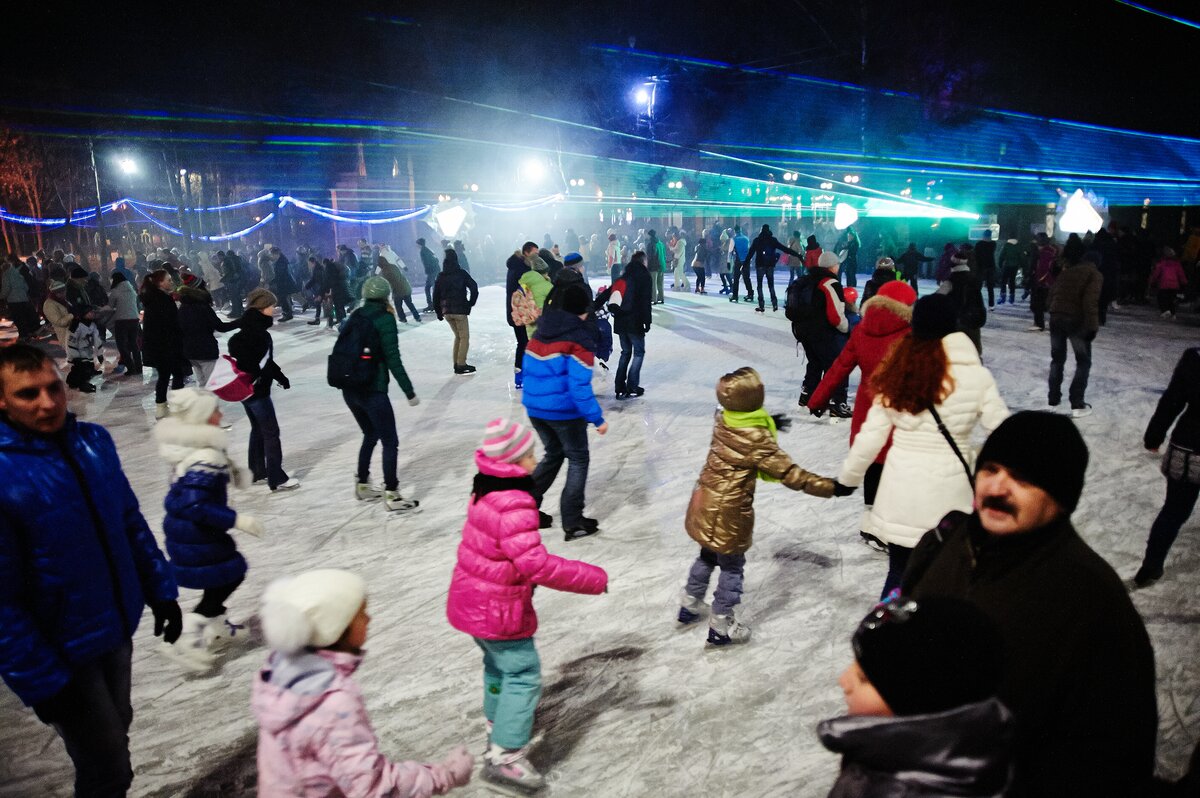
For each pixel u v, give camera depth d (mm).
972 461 3064
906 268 17203
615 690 3539
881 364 3123
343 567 5004
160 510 6199
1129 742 1492
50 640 2357
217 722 3496
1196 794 1401
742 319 15617
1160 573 4145
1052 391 8047
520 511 2701
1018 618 1567
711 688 3520
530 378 5043
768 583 4496
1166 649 3621
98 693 2441
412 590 4652
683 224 32562
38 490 2273
